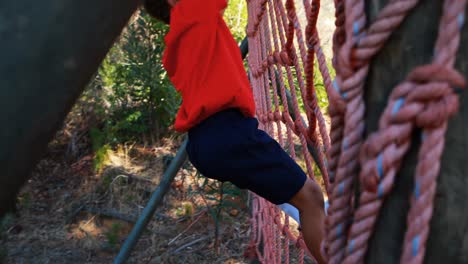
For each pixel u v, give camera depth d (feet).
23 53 2.33
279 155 6.28
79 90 2.54
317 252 6.32
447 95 2.37
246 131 6.13
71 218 14.53
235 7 18.93
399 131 2.45
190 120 6.10
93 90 16.61
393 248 2.59
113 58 16.46
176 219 14.52
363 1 2.64
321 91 17.58
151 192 15.21
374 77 2.62
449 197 2.45
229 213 14.70
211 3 6.06
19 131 2.37
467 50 2.39
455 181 2.44
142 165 16.03
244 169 6.17
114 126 16.37
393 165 2.48
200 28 6.05
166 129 16.83
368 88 2.66
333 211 2.86
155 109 16.35
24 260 13.14
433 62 2.39
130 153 16.38
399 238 2.57
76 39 2.42
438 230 2.49
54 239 13.85
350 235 2.67
